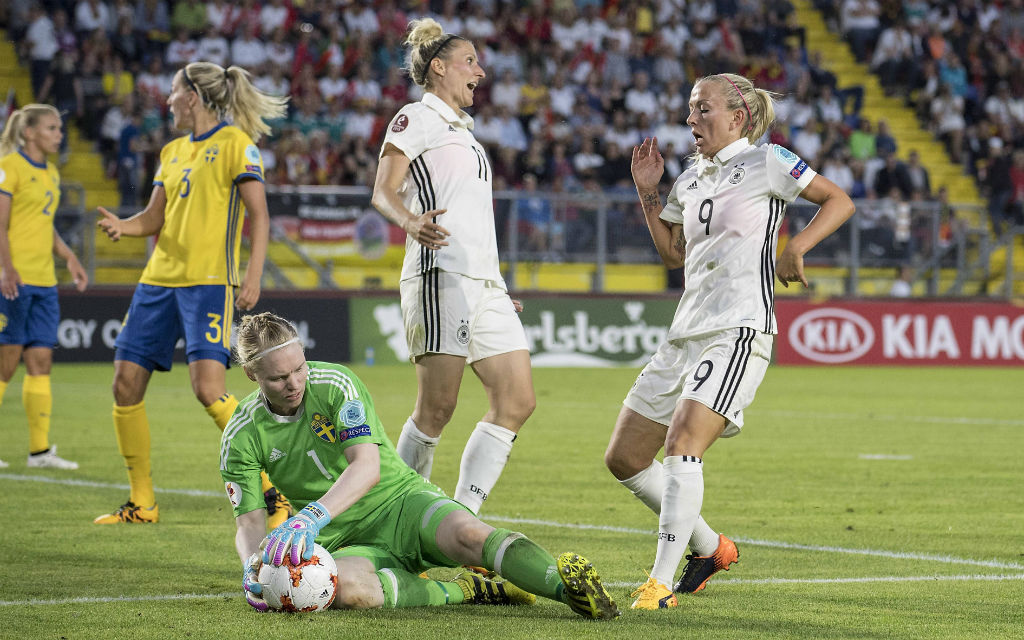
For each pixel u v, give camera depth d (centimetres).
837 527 2477
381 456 1723
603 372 7288
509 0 9462
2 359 3288
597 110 9188
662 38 9650
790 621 1630
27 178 3275
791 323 8019
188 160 2494
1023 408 5372
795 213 7831
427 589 1691
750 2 10119
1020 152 9331
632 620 1619
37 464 3322
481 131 8562
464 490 2066
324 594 1628
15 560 2064
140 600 1738
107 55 8156
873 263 8162
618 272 7850
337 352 7225
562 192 8212
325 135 8044
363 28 8881
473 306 2058
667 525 1744
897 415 5047
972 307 8344
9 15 8575
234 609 1672
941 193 9069
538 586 1606
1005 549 2236
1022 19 10775
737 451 3822
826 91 9681
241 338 1638
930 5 10681
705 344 1831
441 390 2072
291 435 1702
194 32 8456
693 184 1886
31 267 3284
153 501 2509
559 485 3067
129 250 7219
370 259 7312
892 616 1666
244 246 7056
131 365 2473
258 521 1719
